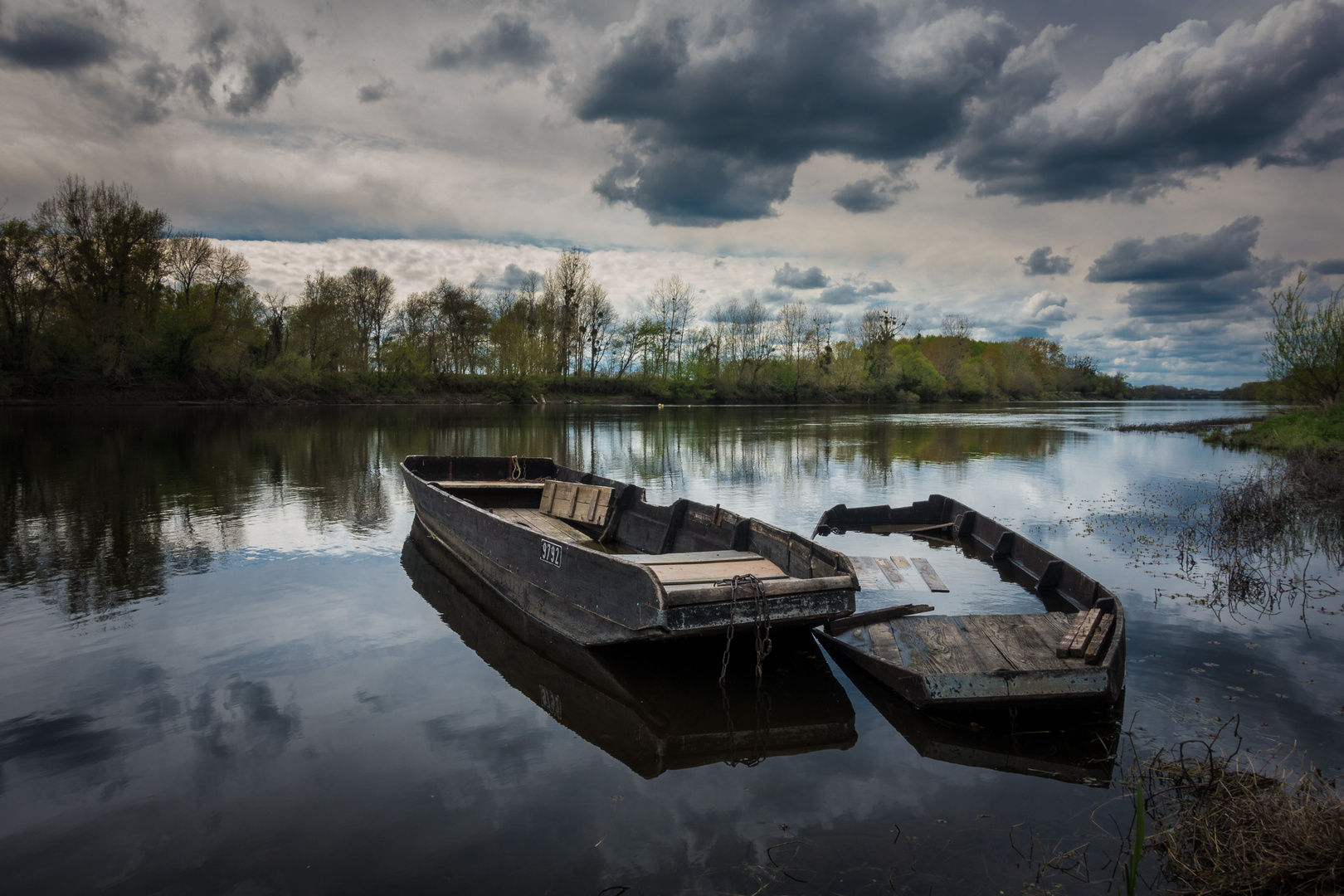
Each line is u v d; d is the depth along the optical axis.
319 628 7.39
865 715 5.54
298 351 55.62
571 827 4.09
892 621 6.91
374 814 4.21
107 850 3.87
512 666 6.48
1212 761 4.42
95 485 15.76
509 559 8.28
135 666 6.37
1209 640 6.99
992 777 4.62
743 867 3.72
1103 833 4.00
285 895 3.53
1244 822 3.78
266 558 10.11
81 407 40.91
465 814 4.21
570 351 76.44
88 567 9.57
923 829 4.05
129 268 42.94
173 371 47.00
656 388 75.56
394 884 3.61
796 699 5.85
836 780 4.60
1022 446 28.75
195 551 10.49
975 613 7.97
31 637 7.02
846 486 17.64
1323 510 14.02
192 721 5.36
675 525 9.65
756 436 32.81
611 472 19.94
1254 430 32.34
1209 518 13.65
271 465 19.62
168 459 20.53
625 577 6.18
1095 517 13.79
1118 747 4.98
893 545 11.88
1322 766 4.60
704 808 4.28
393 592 8.61
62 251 40.69
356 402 58.88
